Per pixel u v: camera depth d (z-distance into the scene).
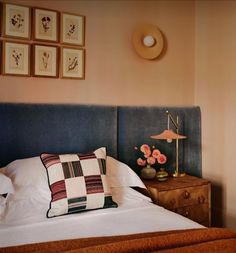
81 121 2.62
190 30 3.26
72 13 2.64
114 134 2.77
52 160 2.00
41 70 2.53
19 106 2.40
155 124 2.99
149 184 2.57
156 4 3.06
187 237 1.41
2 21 2.37
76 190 1.90
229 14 2.88
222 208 3.01
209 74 3.12
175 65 3.19
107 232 1.60
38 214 1.84
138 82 2.99
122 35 2.88
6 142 2.36
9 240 1.49
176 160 3.04
